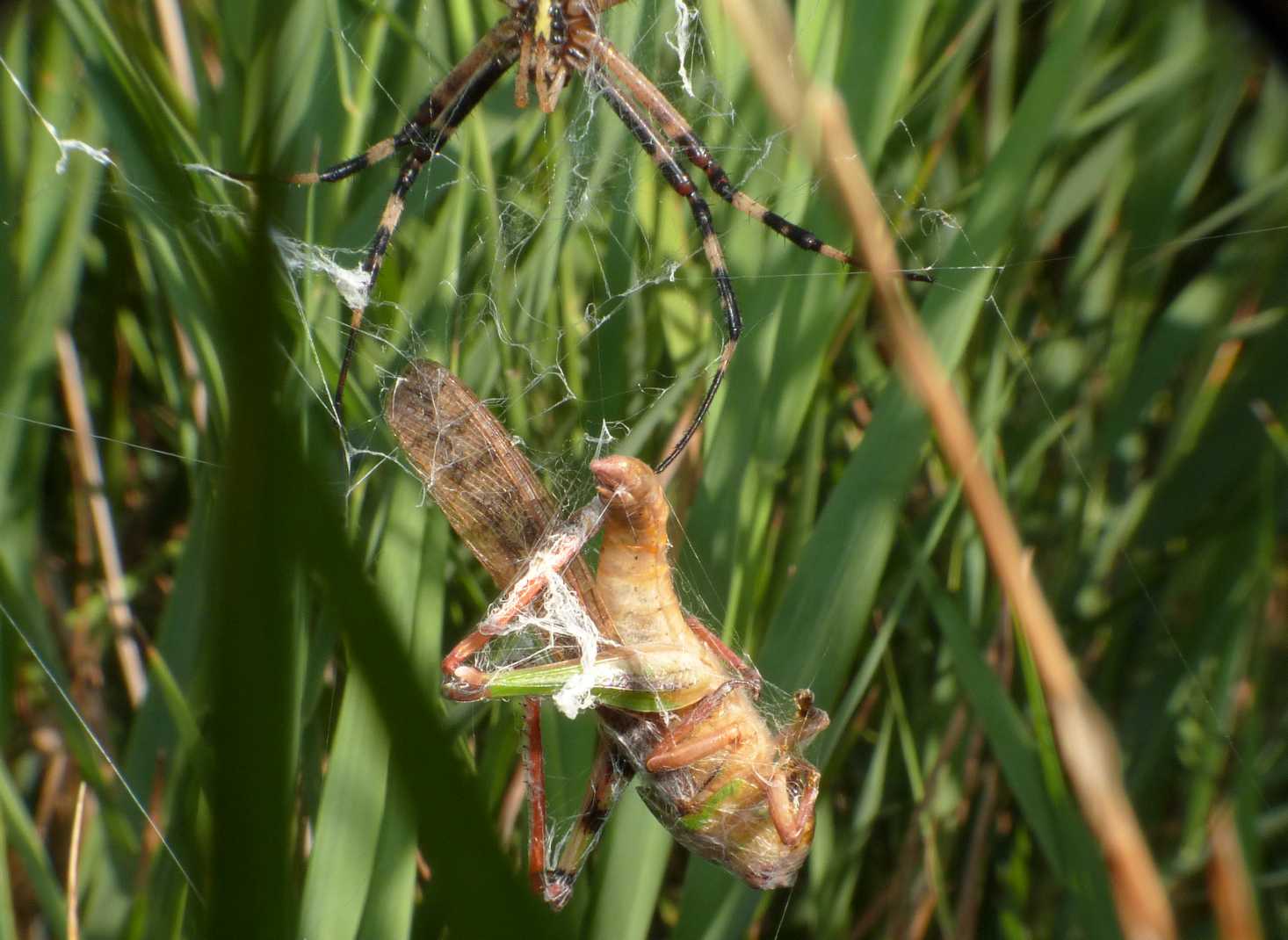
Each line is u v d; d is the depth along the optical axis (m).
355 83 0.26
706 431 0.26
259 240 0.20
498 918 0.21
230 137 0.26
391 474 0.25
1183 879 0.26
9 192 0.26
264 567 0.20
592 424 0.26
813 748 0.25
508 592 0.22
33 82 0.26
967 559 0.26
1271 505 0.26
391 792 0.24
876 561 0.24
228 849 0.21
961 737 0.26
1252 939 0.25
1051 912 0.26
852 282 0.26
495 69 0.25
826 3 0.25
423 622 0.25
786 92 0.23
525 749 0.23
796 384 0.25
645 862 0.24
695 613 0.25
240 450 0.20
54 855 0.26
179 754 0.25
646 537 0.22
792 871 0.23
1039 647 0.23
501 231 0.26
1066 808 0.24
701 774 0.23
